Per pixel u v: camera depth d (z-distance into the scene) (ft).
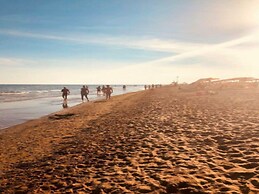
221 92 118.11
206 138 27.58
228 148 23.38
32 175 22.02
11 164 26.16
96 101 103.65
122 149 26.63
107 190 16.90
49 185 19.17
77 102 110.11
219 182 16.06
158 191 15.85
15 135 42.01
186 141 27.25
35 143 35.01
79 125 47.21
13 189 19.29
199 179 16.83
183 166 19.61
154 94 136.77
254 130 29.25
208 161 20.30
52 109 83.82
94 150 27.63
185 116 44.93
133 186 17.03
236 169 17.92
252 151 21.58
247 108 50.85
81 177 20.01
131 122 43.39
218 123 35.86
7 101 120.78
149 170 19.67
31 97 154.71
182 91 154.40
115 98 117.60
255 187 14.89
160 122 40.45
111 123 45.11
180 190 15.55
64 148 30.32
